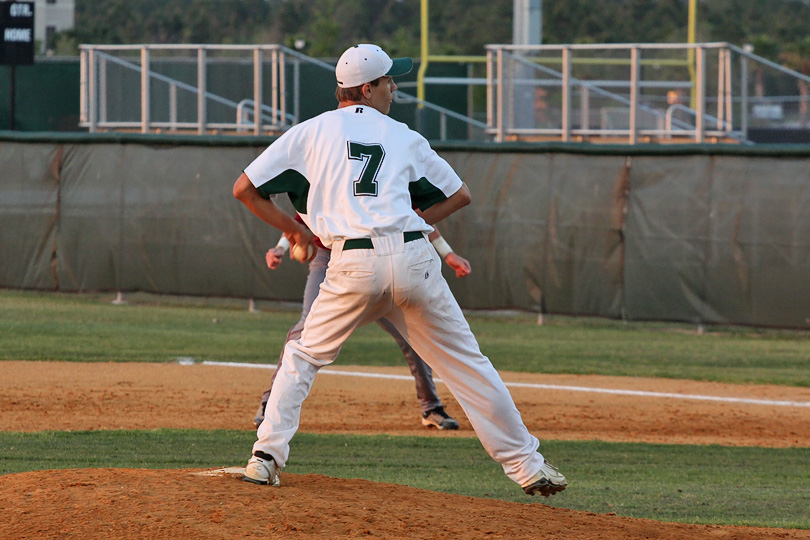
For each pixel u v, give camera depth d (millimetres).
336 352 14852
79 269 48844
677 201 42969
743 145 42094
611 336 43844
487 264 45469
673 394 31891
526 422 27781
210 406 28344
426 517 13703
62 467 20328
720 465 23125
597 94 60281
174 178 47594
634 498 19406
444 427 26484
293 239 15094
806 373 35938
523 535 13352
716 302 42750
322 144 14586
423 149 15188
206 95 63250
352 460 22469
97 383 30891
